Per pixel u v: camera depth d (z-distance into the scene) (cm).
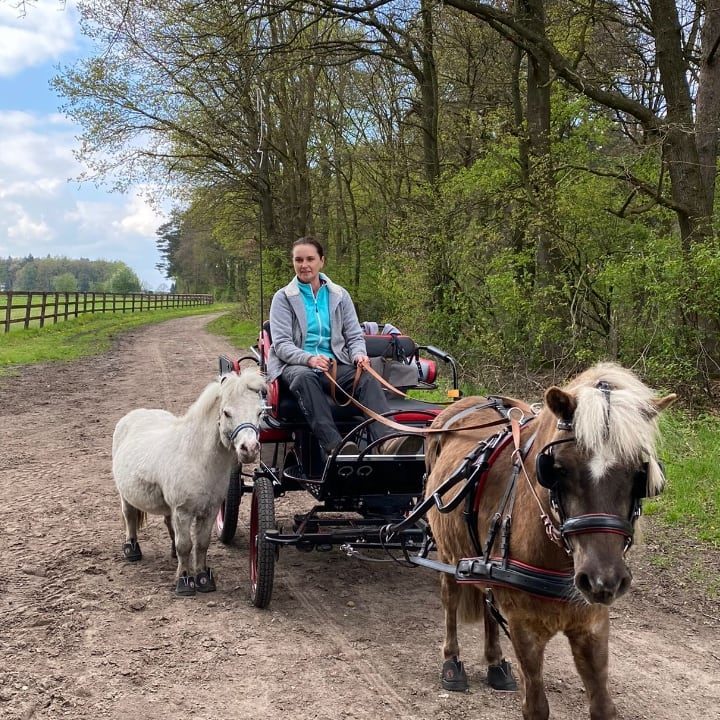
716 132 1236
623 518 278
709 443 890
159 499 597
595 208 1285
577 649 323
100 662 460
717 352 1108
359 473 534
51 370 1964
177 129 2428
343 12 1456
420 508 430
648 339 1162
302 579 615
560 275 1247
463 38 1864
